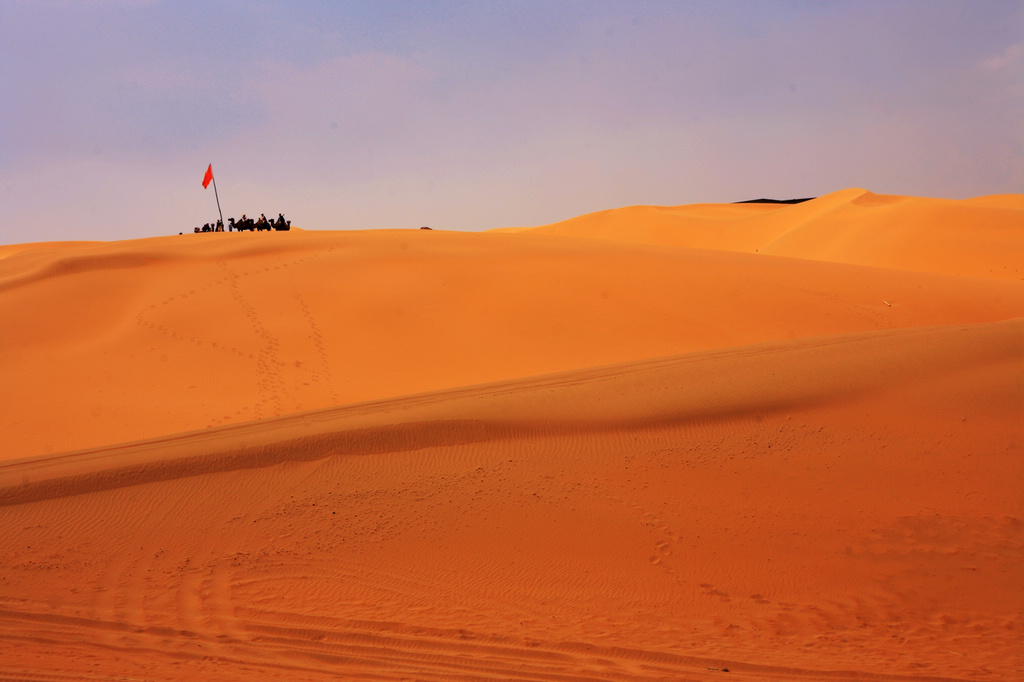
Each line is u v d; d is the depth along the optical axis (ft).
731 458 40.32
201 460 40.47
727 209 372.17
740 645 26.09
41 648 24.40
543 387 50.65
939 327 62.13
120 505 37.11
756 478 38.52
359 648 24.89
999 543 33.27
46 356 75.77
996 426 42.32
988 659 25.18
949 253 190.49
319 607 28.53
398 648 24.93
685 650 25.26
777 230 285.64
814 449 40.93
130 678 19.98
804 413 44.37
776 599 30.01
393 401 52.34
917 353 50.67
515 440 42.45
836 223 241.35
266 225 159.63
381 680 21.11
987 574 31.45
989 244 189.67
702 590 30.40
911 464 39.40
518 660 23.84
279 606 28.60
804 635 27.37
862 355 51.26
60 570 31.53
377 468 40.22
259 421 50.08
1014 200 293.02
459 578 30.89
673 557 32.50
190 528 35.01
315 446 41.60
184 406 64.59
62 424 60.64
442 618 27.78
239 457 40.75
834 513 35.58
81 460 42.06
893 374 47.93
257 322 83.87
